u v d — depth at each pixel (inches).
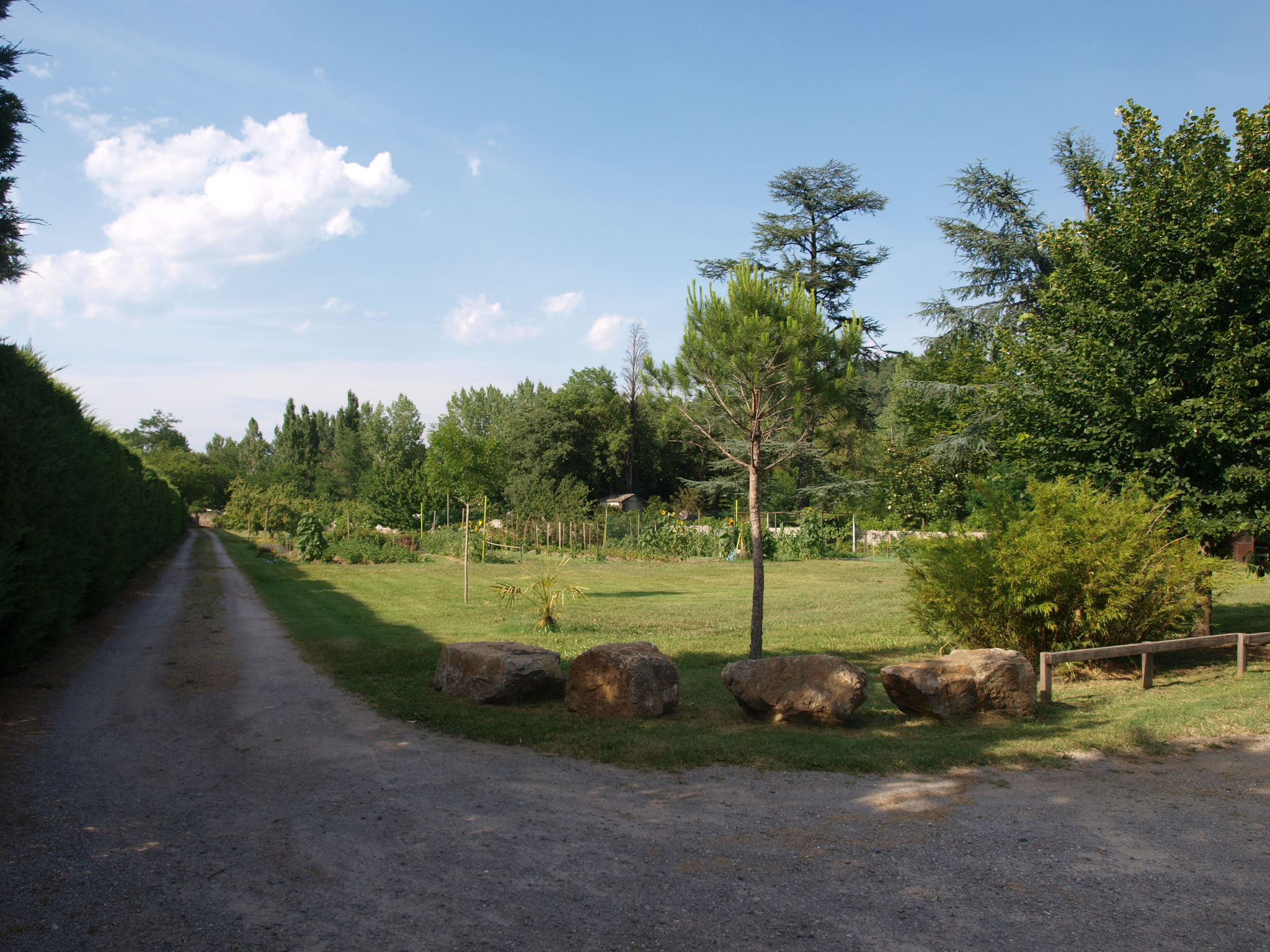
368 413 3385.8
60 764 227.3
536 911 140.2
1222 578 379.6
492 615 580.1
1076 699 318.3
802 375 362.3
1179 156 435.2
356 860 163.3
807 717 281.3
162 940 127.6
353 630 499.8
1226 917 138.4
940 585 389.7
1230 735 263.3
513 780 219.9
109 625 514.3
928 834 179.0
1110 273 426.6
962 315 1153.4
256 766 231.3
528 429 2306.8
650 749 246.7
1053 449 457.7
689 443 492.7
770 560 1235.9
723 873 157.2
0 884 147.2
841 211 1502.2
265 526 1734.7
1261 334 396.2
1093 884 152.1
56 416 386.0
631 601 680.4
